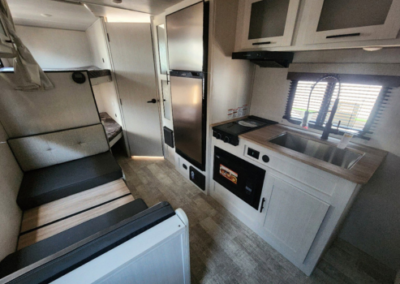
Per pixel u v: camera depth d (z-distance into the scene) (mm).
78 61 3525
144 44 2488
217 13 1501
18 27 2879
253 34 1596
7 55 1334
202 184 2375
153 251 806
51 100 1909
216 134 1855
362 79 1352
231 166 1835
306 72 1638
